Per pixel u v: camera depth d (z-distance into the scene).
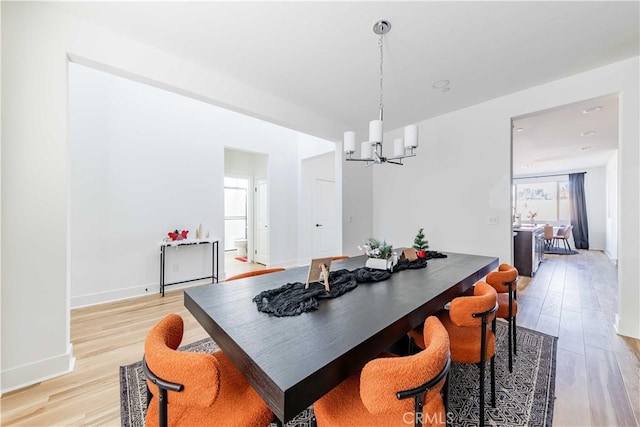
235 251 8.13
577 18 1.86
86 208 3.27
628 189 2.39
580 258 6.47
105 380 1.82
